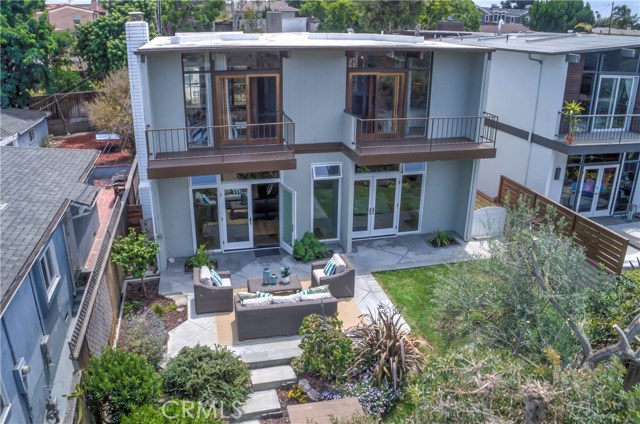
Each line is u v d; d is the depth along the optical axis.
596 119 18.17
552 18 67.06
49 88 30.08
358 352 10.16
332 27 50.28
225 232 15.55
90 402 8.00
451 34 27.78
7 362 7.54
